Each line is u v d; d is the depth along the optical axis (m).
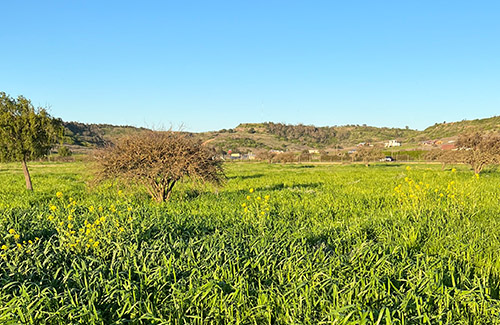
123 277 4.88
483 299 4.28
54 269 5.39
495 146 24.89
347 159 81.25
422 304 4.26
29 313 3.95
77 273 4.91
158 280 4.79
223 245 5.93
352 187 17.59
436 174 26.41
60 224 7.14
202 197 13.75
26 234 7.16
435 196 11.59
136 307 4.25
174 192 15.45
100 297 4.49
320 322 3.93
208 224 8.39
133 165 12.62
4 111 18.94
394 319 3.78
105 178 12.79
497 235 6.82
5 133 18.47
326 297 4.36
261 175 31.05
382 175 27.89
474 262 5.70
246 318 4.24
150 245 6.24
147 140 12.81
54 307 4.26
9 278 4.85
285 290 4.63
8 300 4.32
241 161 87.06
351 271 5.12
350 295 4.27
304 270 5.05
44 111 19.84
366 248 5.91
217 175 13.92
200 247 6.03
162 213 9.52
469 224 7.57
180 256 5.47
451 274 4.96
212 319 4.25
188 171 12.77
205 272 5.04
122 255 5.77
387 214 9.12
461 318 4.14
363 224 7.93
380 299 4.39
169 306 4.36
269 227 7.97
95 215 9.22
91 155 13.01
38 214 9.53
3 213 9.26
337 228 7.90
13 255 5.75
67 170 40.09
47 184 22.42
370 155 59.19
